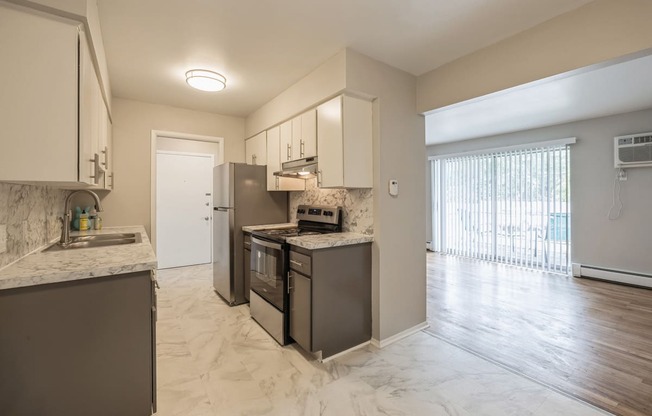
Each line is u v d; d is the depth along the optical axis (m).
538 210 4.93
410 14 1.86
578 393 1.82
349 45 2.22
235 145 4.27
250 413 1.64
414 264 2.69
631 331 2.67
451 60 2.44
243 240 3.32
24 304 1.16
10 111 1.19
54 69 1.27
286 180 3.30
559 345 2.42
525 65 2.00
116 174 3.47
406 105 2.62
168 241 4.87
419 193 2.74
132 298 1.37
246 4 1.77
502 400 1.76
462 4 1.76
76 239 2.33
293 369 2.06
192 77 2.69
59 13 1.27
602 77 2.89
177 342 2.44
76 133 1.32
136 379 1.39
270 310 2.56
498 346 2.41
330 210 2.79
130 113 3.54
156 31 2.06
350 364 2.14
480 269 5.01
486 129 5.04
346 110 2.31
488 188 5.61
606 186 4.27
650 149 3.87
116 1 1.73
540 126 4.82
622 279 4.08
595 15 1.69
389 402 1.73
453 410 1.67
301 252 2.23
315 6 1.79
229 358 2.20
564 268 4.66
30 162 1.22
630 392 1.82
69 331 1.25
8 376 1.14
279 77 2.81
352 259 2.35
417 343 2.47
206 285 4.00
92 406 1.30
